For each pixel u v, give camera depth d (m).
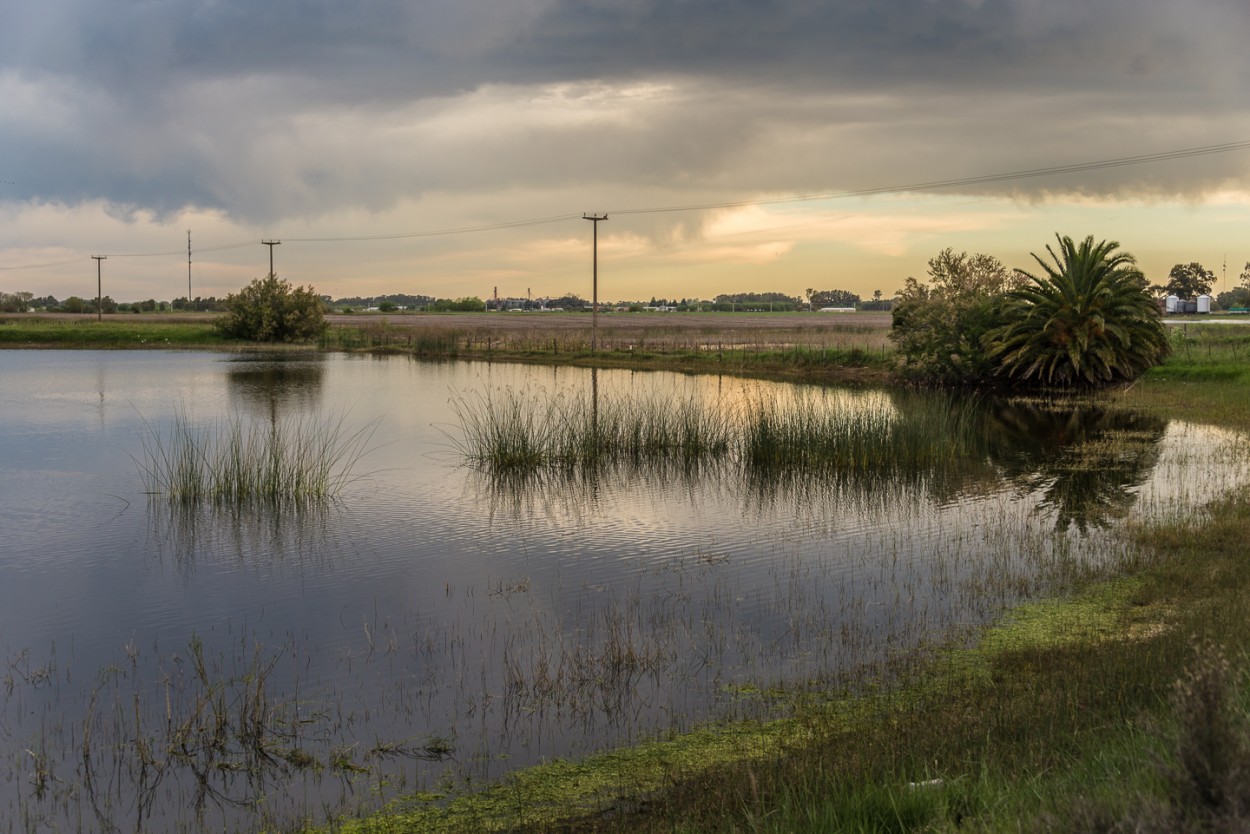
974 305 42.00
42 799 7.71
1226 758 4.43
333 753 8.38
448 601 12.69
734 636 11.09
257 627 11.80
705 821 6.48
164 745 8.64
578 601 12.57
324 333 83.00
